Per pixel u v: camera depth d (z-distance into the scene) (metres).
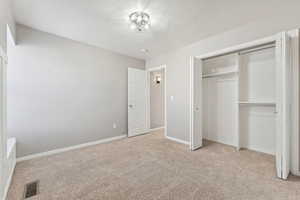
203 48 3.04
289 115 1.98
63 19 2.26
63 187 1.75
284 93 1.81
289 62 1.99
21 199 1.54
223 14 2.13
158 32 2.69
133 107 4.15
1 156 1.46
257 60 2.83
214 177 1.94
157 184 1.80
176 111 3.64
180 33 2.72
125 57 4.03
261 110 2.81
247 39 2.41
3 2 1.55
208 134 3.73
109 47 3.46
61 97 2.92
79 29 2.59
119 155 2.71
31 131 2.57
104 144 3.38
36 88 2.62
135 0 1.81
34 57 2.59
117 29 2.57
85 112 3.27
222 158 2.55
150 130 4.77
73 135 3.08
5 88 1.63
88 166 2.28
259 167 2.20
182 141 3.50
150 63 4.38
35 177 1.96
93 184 1.81
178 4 1.89
